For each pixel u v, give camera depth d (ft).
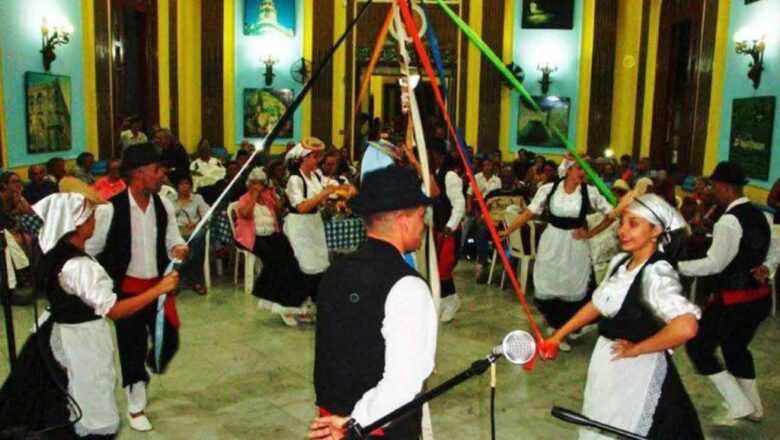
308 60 41.57
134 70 35.96
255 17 41.34
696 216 22.03
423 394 5.98
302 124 41.88
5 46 23.39
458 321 19.54
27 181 24.68
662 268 8.13
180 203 22.71
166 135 30.50
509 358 6.01
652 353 8.08
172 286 9.78
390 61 41.55
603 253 18.80
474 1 40.55
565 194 16.76
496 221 23.80
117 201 11.48
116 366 15.25
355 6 41.47
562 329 9.10
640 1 36.45
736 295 12.51
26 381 8.86
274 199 20.51
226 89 41.63
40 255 9.04
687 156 31.35
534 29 40.34
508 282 23.73
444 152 16.92
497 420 13.16
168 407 13.43
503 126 41.39
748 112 24.71
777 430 12.96
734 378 13.08
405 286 6.32
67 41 27.02
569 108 40.55
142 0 35.40
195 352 16.49
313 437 6.50
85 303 9.18
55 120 27.12
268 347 16.96
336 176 25.25
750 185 24.56
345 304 6.51
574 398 14.26
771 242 13.03
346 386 6.49
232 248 24.72
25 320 18.48
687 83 31.40
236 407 13.50
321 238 18.51
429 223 9.90
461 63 41.32
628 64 37.91
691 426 8.32
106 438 9.57
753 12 24.61
